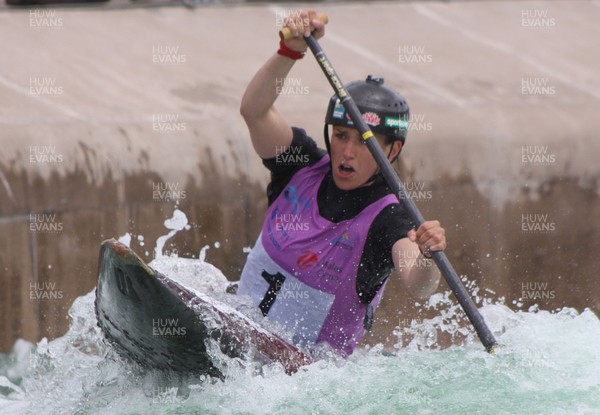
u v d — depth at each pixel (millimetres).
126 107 22422
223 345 12852
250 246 21734
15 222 19297
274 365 13023
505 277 24328
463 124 24031
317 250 13359
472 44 30172
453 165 23594
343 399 12531
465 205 23750
